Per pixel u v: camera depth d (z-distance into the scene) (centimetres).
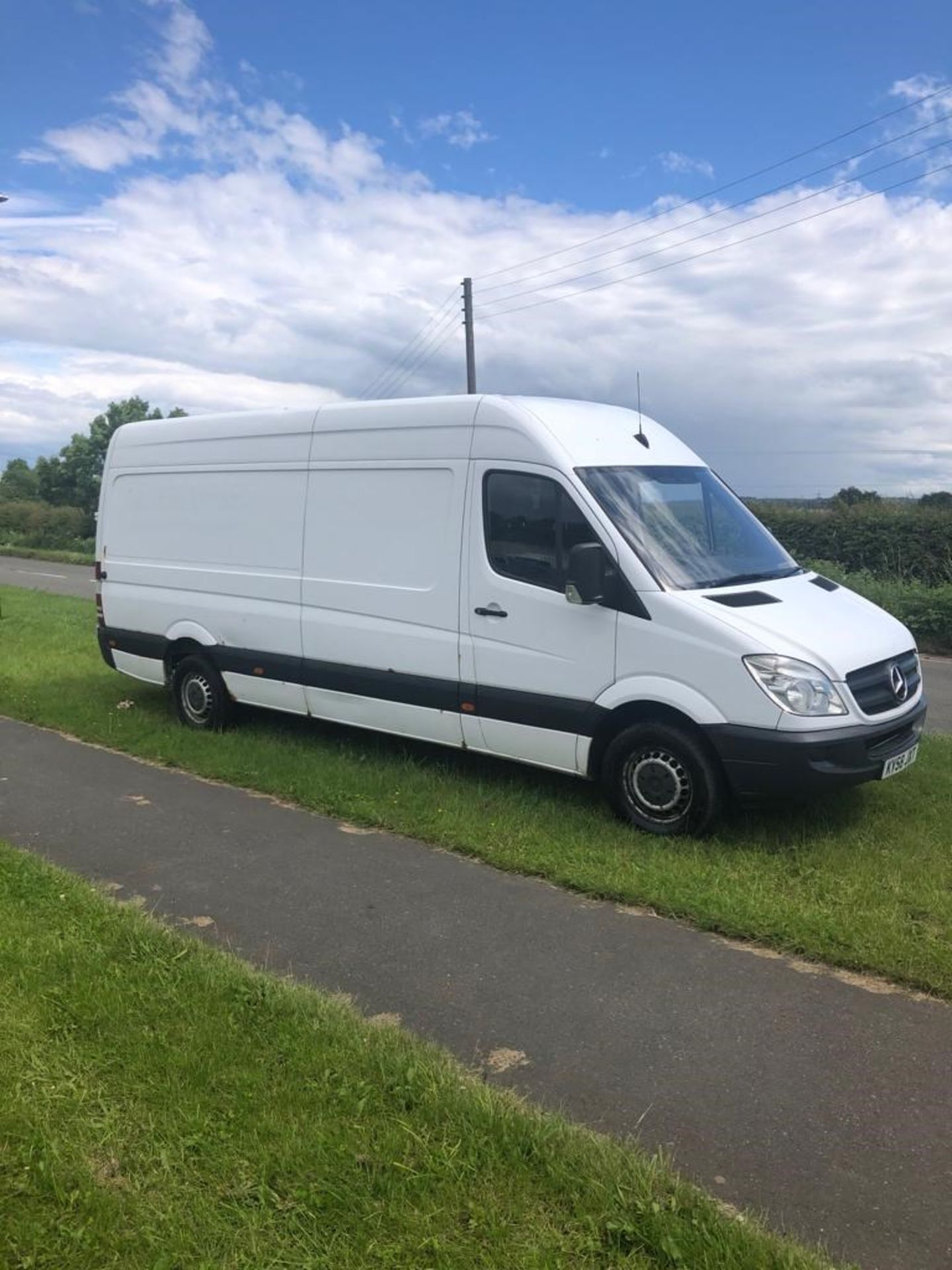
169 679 888
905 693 589
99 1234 267
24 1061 344
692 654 555
